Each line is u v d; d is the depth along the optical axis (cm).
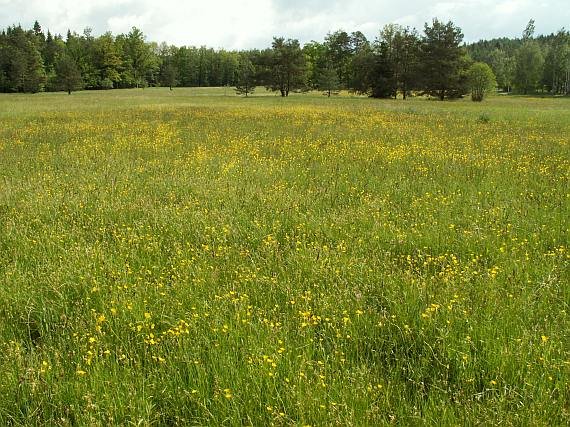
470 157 1291
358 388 342
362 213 758
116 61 10362
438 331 414
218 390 342
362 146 1498
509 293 480
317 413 319
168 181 981
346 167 1166
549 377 343
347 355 393
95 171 1120
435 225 706
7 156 1333
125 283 506
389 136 1781
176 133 1858
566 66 9500
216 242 653
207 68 13225
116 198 852
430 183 975
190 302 470
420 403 340
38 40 11700
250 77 7994
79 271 522
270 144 1555
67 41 12500
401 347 404
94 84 10256
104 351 393
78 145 1563
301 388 340
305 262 561
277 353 378
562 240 643
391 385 360
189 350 389
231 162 1177
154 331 432
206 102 4766
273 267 556
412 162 1216
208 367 369
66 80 7969
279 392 342
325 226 695
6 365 374
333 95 7881
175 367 370
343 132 1908
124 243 629
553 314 439
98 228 704
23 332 437
